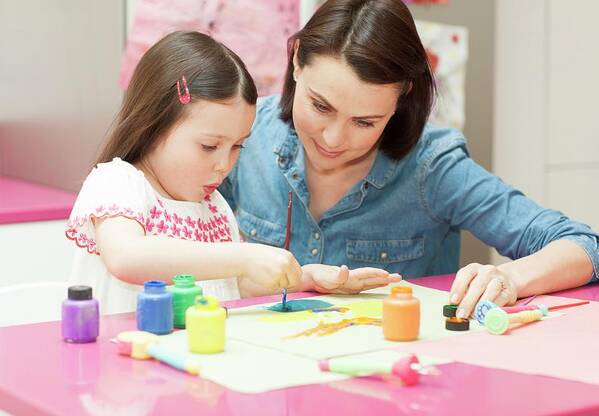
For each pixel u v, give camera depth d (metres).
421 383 1.01
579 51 3.20
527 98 3.10
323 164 1.72
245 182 1.96
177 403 0.94
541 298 1.52
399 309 1.19
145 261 1.35
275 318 1.30
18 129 2.83
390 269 1.92
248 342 1.17
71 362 1.09
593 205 3.30
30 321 1.63
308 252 1.90
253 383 1.00
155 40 2.36
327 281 1.50
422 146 1.88
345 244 1.89
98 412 0.92
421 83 1.73
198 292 1.25
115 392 0.98
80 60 2.54
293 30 2.50
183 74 1.54
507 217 1.80
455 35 2.80
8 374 1.05
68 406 0.94
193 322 1.11
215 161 1.57
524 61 3.09
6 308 1.61
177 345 1.15
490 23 2.89
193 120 1.54
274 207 1.92
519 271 1.54
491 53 2.90
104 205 1.43
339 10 1.57
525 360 1.12
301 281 1.53
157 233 1.58
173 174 1.58
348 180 1.86
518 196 1.84
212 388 0.99
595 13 3.22
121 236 1.39
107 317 1.32
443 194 1.87
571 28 3.17
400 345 1.17
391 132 1.80
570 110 3.21
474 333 1.25
